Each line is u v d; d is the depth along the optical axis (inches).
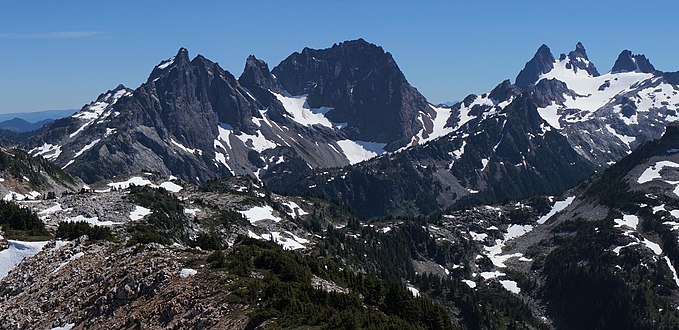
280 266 4360.2
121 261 4899.1
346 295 3892.7
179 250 5004.9
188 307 3897.6
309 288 3927.2
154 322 3909.9
